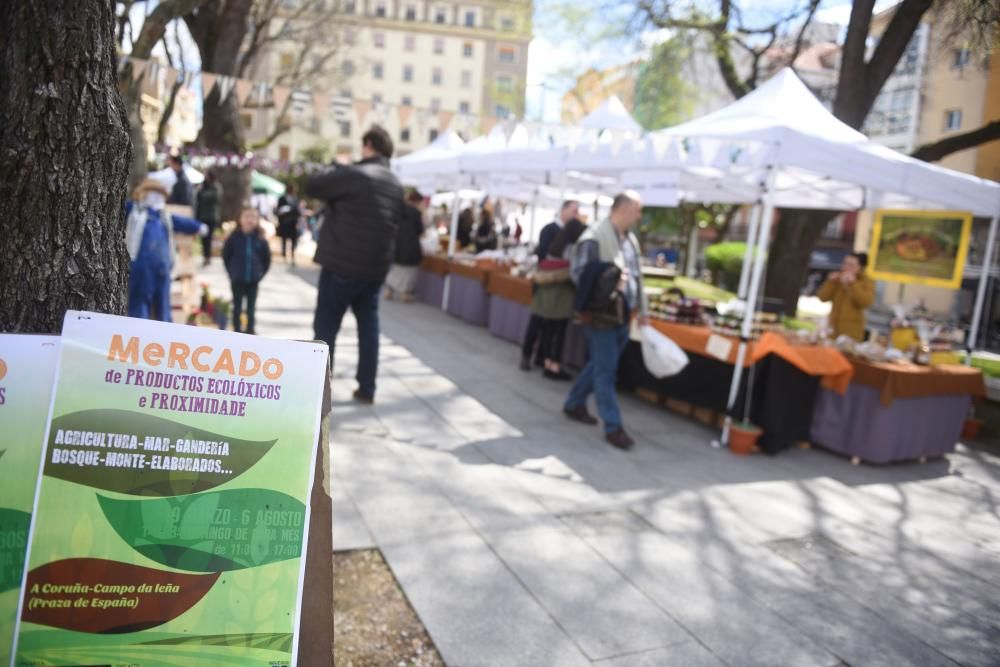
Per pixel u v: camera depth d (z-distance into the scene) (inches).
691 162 208.7
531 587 107.8
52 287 57.2
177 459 48.9
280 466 51.3
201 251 525.7
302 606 53.5
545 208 515.5
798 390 191.8
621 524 134.2
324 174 173.0
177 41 424.2
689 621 102.7
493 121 209.8
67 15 54.5
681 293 234.7
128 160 61.6
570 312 241.9
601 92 527.8
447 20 2455.7
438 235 486.0
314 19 909.8
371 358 195.2
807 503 155.9
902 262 267.4
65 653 46.4
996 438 234.7
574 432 190.2
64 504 46.6
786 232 352.5
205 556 49.4
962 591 120.2
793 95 207.8
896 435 185.3
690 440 194.7
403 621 96.5
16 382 47.0
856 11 289.3
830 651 98.6
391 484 142.6
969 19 155.3
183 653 48.7
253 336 50.9
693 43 391.9
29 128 54.8
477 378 241.0
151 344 48.6
